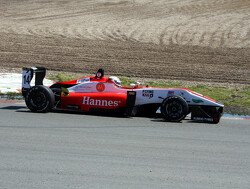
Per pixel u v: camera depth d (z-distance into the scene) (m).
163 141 19.48
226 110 30.70
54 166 14.84
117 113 26.23
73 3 130.50
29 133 19.89
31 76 27.97
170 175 14.39
